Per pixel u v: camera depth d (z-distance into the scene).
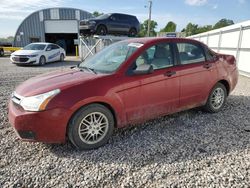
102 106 3.30
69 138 3.20
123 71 3.45
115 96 3.33
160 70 3.75
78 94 3.09
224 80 4.70
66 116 3.05
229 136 3.65
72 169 2.82
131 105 3.51
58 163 2.96
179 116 4.55
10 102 3.39
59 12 30.75
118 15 15.52
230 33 11.00
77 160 3.02
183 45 4.15
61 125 3.05
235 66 5.02
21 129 3.03
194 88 4.19
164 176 2.65
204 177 2.61
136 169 2.80
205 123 4.20
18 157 3.11
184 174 2.68
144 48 3.69
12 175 2.70
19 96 3.17
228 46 11.22
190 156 3.07
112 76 3.37
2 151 3.27
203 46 4.45
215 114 4.67
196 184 2.49
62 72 3.85
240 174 2.65
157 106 3.79
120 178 2.64
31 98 3.02
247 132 3.80
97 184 2.54
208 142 3.46
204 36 15.23
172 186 2.47
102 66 3.76
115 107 3.36
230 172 2.69
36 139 3.04
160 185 2.50
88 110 3.19
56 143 3.43
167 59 3.90
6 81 8.73
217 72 4.52
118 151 3.25
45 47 15.75
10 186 2.51
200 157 3.04
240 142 3.44
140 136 3.71
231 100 5.66
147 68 3.46
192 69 4.11
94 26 14.35
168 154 3.14
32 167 2.87
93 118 3.29
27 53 14.18
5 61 18.30
